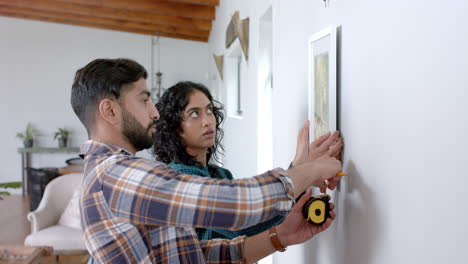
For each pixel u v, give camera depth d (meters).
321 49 1.36
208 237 1.34
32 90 7.71
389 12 0.95
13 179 7.72
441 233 0.78
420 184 0.85
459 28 0.71
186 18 6.38
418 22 0.84
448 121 0.75
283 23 1.92
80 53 7.81
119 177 0.88
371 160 1.06
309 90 1.48
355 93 1.15
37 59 7.70
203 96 1.53
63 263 4.07
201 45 8.08
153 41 7.96
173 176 0.87
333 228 1.35
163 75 8.02
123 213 0.87
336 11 1.27
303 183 0.94
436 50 0.78
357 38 1.13
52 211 3.75
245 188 0.84
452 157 0.74
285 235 1.24
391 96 0.95
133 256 0.89
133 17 6.23
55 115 7.78
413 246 0.88
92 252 0.89
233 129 4.30
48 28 7.70
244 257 1.25
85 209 0.91
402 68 0.90
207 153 1.72
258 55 2.82
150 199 0.84
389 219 0.98
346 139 1.22
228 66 4.78
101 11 6.18
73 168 5.88
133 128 1.01
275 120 2.11
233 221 0.82
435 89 0.78
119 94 0.98
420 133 0.84
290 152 1.82
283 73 1.93
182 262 0.97
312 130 1.48
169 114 1.50
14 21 7.61
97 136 1.01
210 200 0.82
